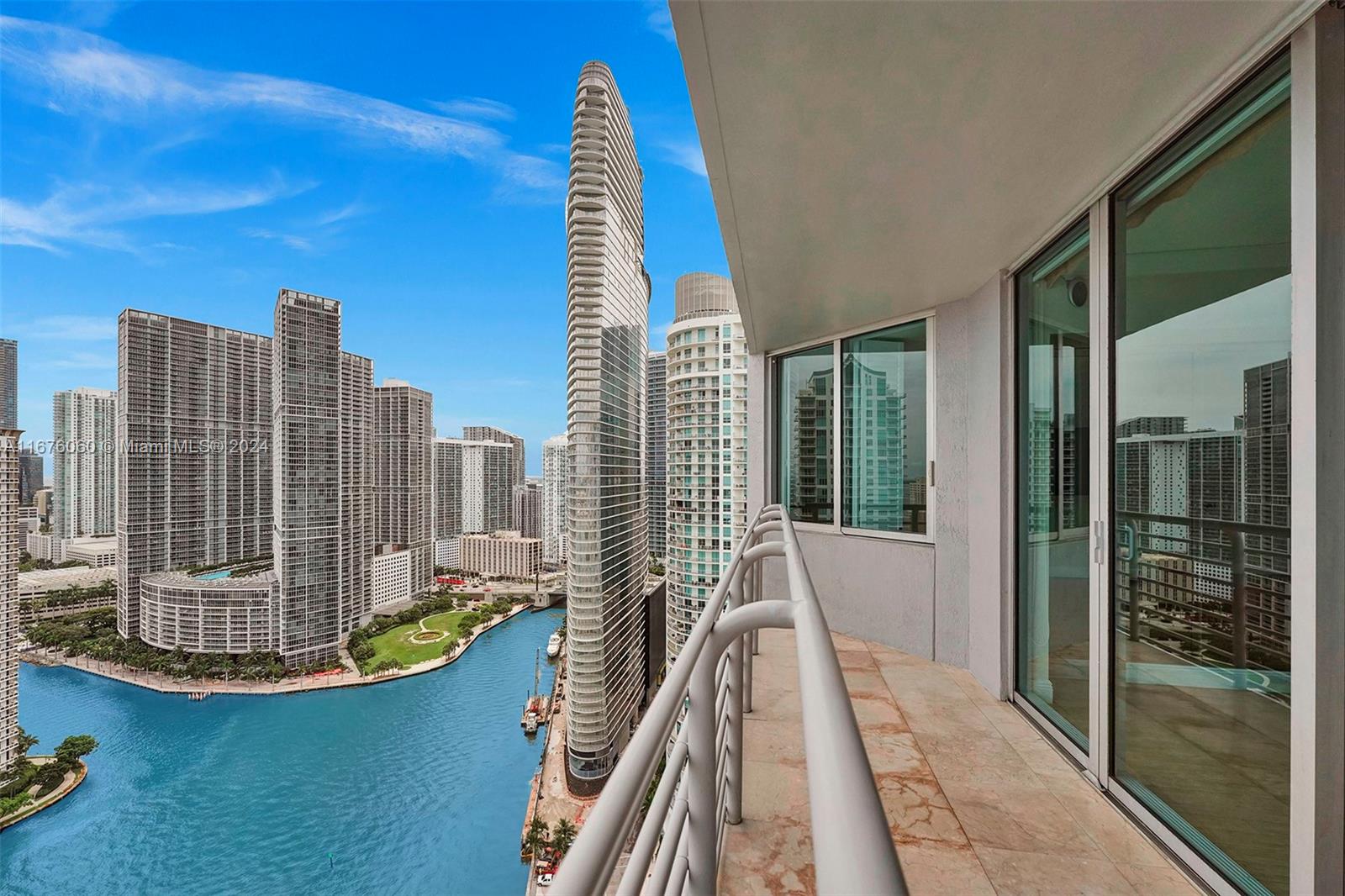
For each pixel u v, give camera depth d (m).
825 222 2.51
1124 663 2.14
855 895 0.19
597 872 0.28
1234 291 1.62
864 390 4.31
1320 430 1.34
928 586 3.80
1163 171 1.89
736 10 1.35
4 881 26.92
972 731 2.76
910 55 1.48
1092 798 2.20
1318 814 1.33
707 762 0.90
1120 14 1.34
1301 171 1.37
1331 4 1.29
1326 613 1.33
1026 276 2.95
